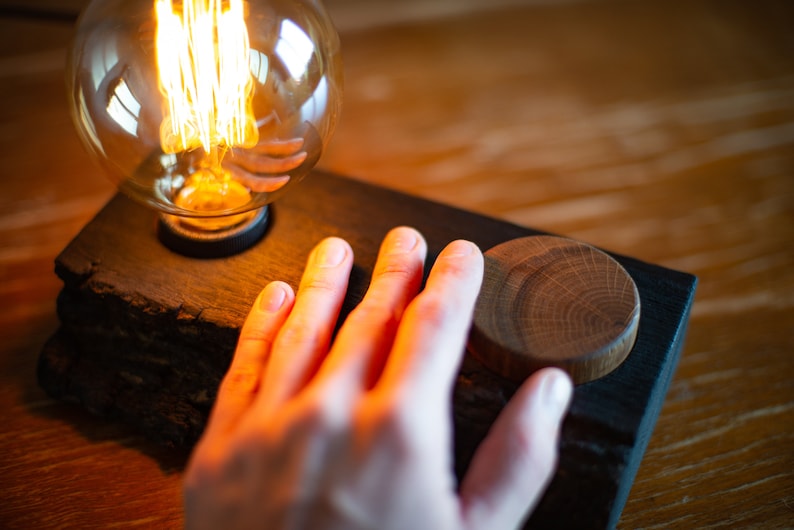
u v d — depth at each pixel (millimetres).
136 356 376
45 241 453
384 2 612
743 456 380
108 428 382
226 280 367
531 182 495
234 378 324
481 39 585
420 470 279
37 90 532
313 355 318
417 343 301
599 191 491
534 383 311
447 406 318
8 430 381
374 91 548
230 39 341
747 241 465
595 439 322
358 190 398
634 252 460
